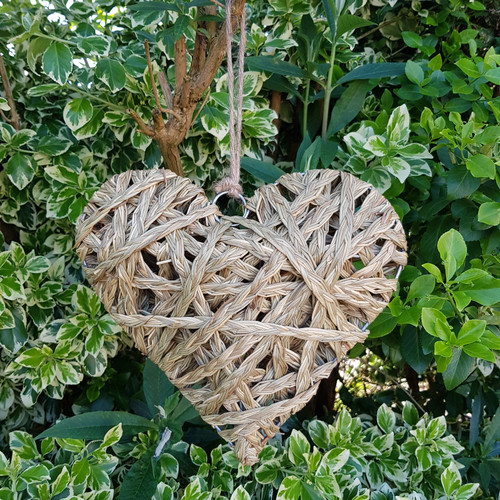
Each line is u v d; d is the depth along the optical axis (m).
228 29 0.41
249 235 0.40
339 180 0.43
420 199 0.67
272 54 0.74
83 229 0.40
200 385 0.45
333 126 0.68
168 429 0.61
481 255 0.63
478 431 0.79
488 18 0.83
